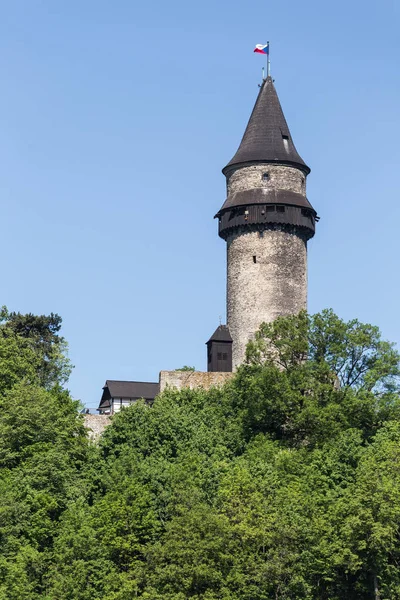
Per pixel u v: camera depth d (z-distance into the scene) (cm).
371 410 9556
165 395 10231
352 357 10069
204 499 7906
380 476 7669
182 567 7238
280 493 7881
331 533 7475
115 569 7394
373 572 7394
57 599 7125
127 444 8938
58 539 7544
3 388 9294
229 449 9269
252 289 11125
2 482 7812
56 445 8519
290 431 9731
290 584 7338
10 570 7056
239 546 7444
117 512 7644
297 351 10125
